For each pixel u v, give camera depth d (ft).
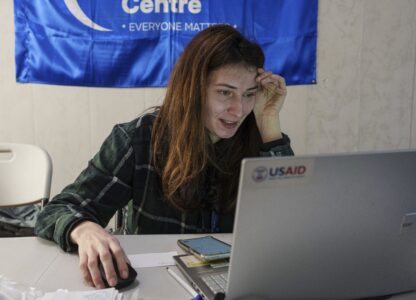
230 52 3.12
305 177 1.59
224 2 6.88
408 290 2.02
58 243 2.89
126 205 3.67
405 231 1.84
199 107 3.22
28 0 6.72
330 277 1.82
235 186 3.48
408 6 7.21
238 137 3.57
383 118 7.47
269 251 1.66
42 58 6.86
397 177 1.73
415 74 7.41
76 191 3.31
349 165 1.63
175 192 3.39
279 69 7.10
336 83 7.30
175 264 2.64
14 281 2.39
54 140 7.09
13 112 6.98
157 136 3.49
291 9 6.98
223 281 2.21
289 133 7.36
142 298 2.22
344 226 1.73
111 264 2.37
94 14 6.79
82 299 2.13
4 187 4.87
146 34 6.89
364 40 7.23
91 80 6.95
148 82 7.02
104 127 7.11
